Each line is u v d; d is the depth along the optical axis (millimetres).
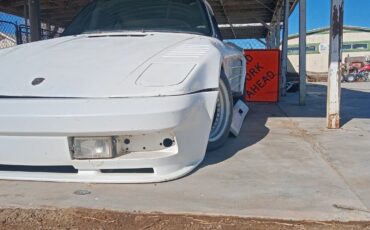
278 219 2135
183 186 2643
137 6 4184
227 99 3729
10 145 2602
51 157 2592
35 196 2479
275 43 12680
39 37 8109
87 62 2941
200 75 2850
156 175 2695
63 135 2523
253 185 2678
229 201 2389
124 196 2467
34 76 2801
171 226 2084
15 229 2068
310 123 5305
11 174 2746
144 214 2207
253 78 8102
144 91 2580
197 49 3199
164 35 3643
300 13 7660
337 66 4711
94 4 4387
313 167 3113
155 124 2510
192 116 2713
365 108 7102
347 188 2617
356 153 3553
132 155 2635
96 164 2619
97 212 2234
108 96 2549
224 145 3885
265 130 4754
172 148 2717
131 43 3346
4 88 2721
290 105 7766
